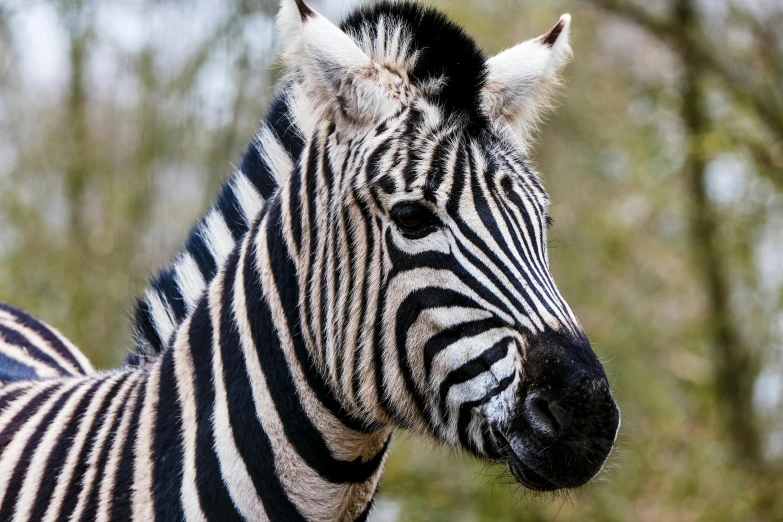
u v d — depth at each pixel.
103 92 24.22
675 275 27.58
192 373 7.45
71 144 23.47
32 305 22.03
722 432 24.55
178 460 7.14
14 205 22.92
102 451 7.36
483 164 6.91
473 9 24.53
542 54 7.96
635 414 23.39
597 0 25.88
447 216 6.73
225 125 22.09
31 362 9.97
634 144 25.61
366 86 7.06
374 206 6.91
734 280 26.25
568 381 6.45
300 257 7.31
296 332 7.27
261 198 8.33
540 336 6.60
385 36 7.34
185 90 22.25
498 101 7.69
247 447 7.12
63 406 7.93
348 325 7.05
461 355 6.70
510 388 6.58
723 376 25.58
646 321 25.69
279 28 7.32
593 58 27.08
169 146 22.44
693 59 25.52
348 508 7.54
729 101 25.52
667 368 26.70
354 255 7.02
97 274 22.38
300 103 7.91
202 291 8.14
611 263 25.56
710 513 21.52
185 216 22.97
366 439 7.36
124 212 22.72
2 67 23.53
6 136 24.03
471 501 22.59
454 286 6.70
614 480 22.00
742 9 24.92
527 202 7.00
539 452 6.50
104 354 21.58
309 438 7.21
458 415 6.83
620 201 26.23
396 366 6.94
